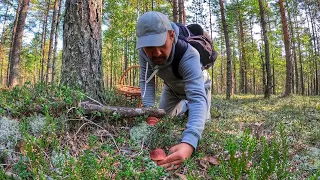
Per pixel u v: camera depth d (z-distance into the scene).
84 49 1.67
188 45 1.23
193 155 1.09
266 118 2.66
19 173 0.85
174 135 1.34
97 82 1.71
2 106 1.24
